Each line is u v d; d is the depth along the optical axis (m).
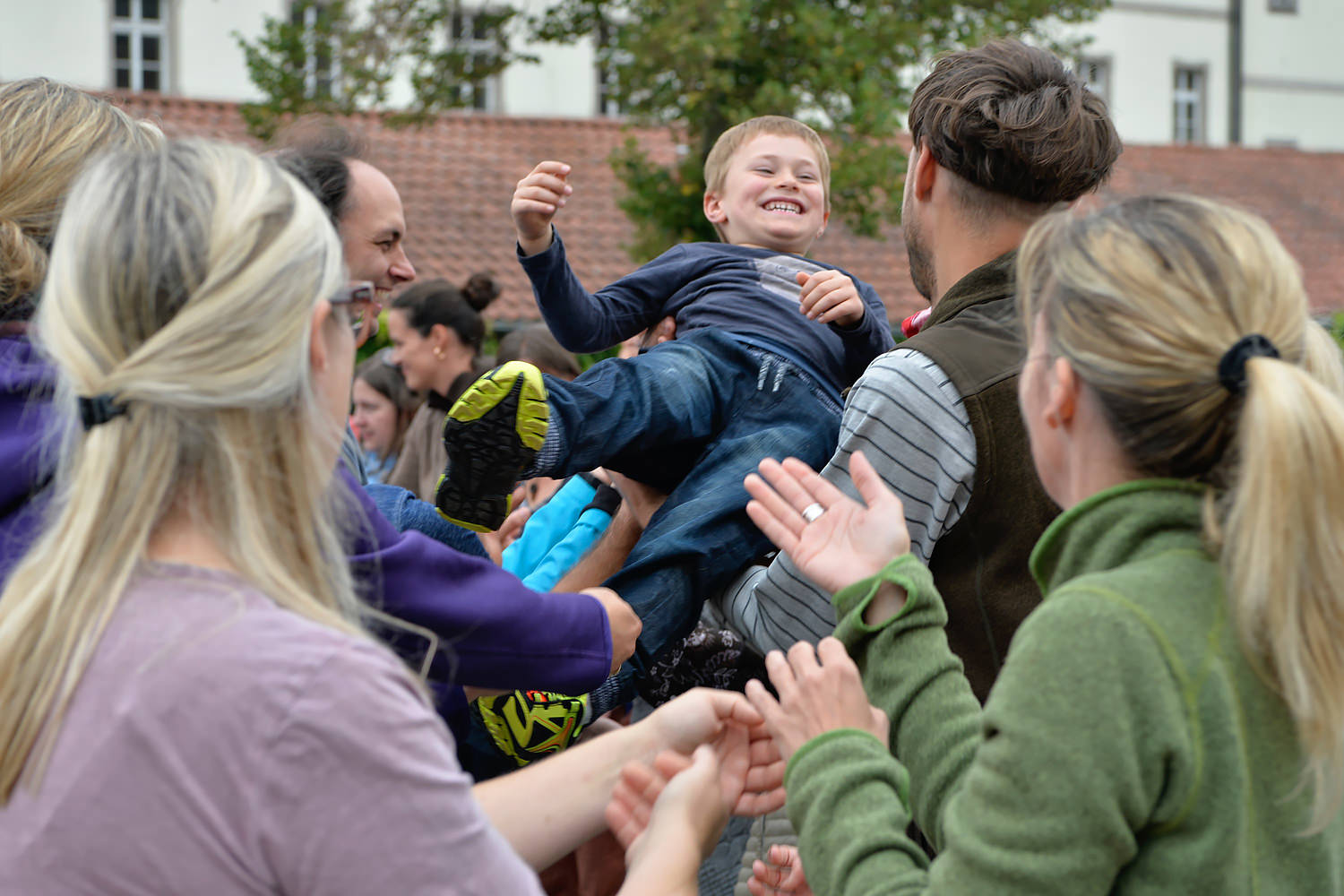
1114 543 1.27
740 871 2.41
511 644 1.69
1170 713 1.15
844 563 1.54
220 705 1.10
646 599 2.22
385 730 1.12
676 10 9.98
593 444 2.32
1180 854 1.15
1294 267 1.28
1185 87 25.77
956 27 11.03
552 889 2.36
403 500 2.07
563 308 2.77
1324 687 1.17
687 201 11.10
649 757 1.64
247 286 1.17
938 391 1.88
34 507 1.41
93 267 1.19
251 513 1.18
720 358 2.56
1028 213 1.99
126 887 1.08
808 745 1.40
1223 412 1.23
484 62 11.92
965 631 1.90
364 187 2.22
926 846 1.83
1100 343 1.26
